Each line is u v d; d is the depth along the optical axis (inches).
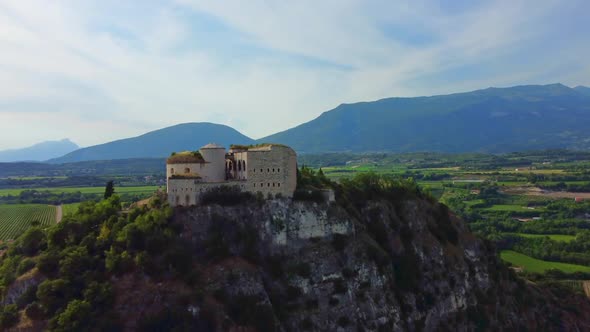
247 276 4618.6
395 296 5413.4
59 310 4077.3
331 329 4781.0
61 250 4744.1
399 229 6294.3
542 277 7869.1
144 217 4849.9
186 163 5388.8
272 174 5349.4
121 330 3978.8
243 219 5147.6
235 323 4281.5
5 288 4532.5
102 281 4325.8
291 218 5255.9
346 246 5329.7
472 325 5890.8
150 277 4360.2
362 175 7007.9
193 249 4800.7
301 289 4918.8
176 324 4077.3
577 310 6943.9
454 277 6127.0
